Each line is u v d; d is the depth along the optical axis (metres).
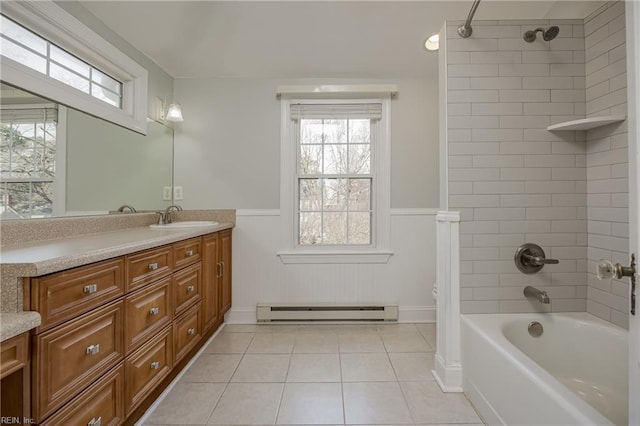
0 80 1.33
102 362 1.15
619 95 1.55
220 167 2.67
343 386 1.73
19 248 1.19
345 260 2.65
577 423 0.93
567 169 1.76
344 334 2.43
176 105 2.44
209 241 2.19
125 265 1.29
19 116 1.40
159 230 2.00
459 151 1.75
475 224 1.76
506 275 1.75
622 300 1.57
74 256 1.02
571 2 1.78
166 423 1.44
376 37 2.22
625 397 1.47
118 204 2.03
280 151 2.66
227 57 2.41
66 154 1.64
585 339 1.62
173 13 1.98
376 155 2.68
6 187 1.34
